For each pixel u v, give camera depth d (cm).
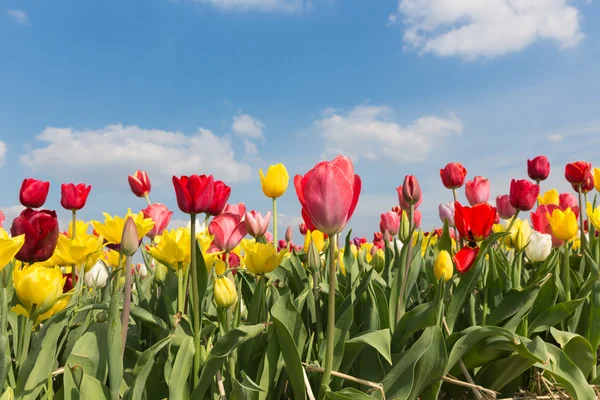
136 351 50
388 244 70
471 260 54
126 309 40
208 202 42
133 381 38
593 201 89
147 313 46
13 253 33
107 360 41
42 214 41
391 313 52
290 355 41
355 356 45
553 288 64
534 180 93
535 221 86
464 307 65
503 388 62
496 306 60
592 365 60
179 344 44
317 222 36
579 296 65
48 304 37
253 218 67
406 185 53
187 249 46
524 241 66
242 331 40
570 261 87
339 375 41
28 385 39
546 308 63
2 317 39
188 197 42
